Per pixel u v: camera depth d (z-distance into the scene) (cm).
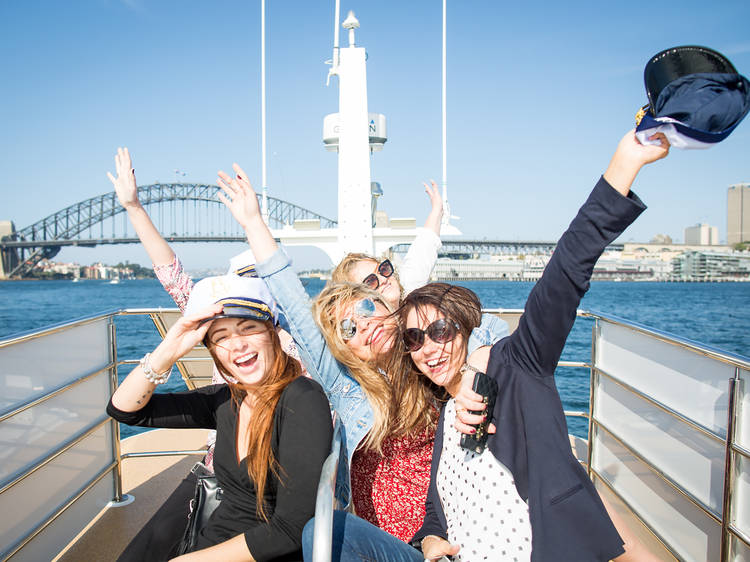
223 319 179
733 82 105
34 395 241
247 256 276
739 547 196
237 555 165
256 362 182
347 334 192
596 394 327
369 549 160
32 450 240
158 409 197
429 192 356
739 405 191
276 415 176
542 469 146
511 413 153
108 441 328
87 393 296
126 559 237
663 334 232
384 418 190
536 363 148
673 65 112
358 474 210
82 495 295
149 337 2197
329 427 176
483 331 217
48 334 250
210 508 209
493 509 154
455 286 172
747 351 2417
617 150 126
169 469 399
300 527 165
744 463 192
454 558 165
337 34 540
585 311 328
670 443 243
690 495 224
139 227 280
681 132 108
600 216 128
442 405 191
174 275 282
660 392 251
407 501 205
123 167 274
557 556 142
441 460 178
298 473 167
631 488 285
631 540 171
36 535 243
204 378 438
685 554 234
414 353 170
